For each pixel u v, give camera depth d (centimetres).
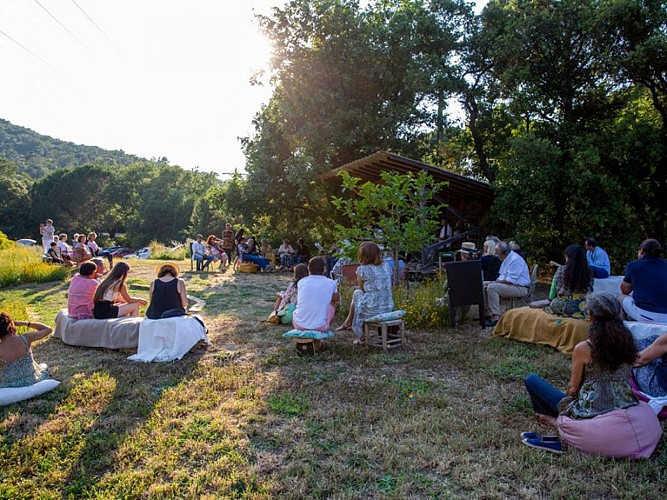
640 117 1420
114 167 8912
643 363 341
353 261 912
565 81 1433
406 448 340
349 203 895
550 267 1510
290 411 408
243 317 822
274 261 1831
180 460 333
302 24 1745
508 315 647
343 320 768
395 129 1752
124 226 7169
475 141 1917
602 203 1202
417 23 1766
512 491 292
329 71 1733
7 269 1212
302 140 1711
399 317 608
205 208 5019
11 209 6956
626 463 309
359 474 309
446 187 1439
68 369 527
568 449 337
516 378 491
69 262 1496
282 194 1844
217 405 428
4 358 443
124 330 592
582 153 1168
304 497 285
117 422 392
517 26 1452
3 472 320
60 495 293
